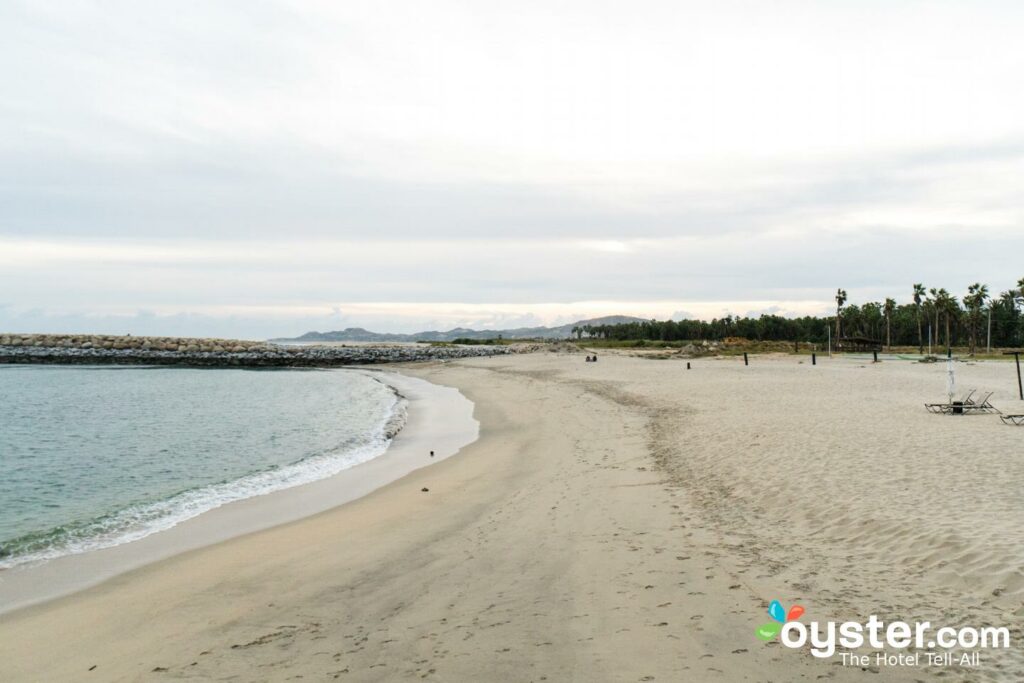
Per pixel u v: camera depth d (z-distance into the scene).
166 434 22.23
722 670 4.41
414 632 5.48
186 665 5.17
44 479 14.95
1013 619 4.82
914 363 51.91
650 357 68.25
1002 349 85.62
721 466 11.32
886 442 12.30
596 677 4.42
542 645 5.00
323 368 72.69
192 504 12.30
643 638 5.00
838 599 5.48
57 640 6.07
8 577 8.20
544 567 6.96
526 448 16.20
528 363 60.56
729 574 6.26
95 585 7.77
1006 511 7.29
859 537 6.96
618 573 6.54
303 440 20.69
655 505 9.24
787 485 9.41
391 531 9.29
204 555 8.79
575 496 10.30
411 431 21.55
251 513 11.41
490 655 4.89
